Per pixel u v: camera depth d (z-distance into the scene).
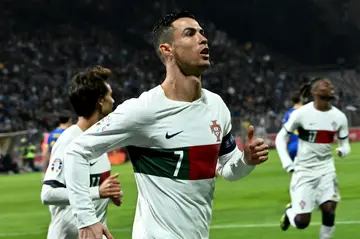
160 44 9.54
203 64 9.34
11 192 43.56
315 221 25.16
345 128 21.22
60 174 11.41
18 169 63.28
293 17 132.12
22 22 113.50
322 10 131.88
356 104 105.94
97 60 108.75
